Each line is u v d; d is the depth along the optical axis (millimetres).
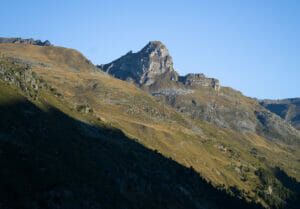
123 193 145250
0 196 94812
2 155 117688
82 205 114438
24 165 118250
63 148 160500
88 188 127375
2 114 155000
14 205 94000
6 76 199375
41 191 107375
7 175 106188
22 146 134875
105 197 129750
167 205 167625
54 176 121188
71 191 117000
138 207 142125
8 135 138000
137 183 168000
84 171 142500
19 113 169125
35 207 98500
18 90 195000
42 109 198375
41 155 135000
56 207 104500
